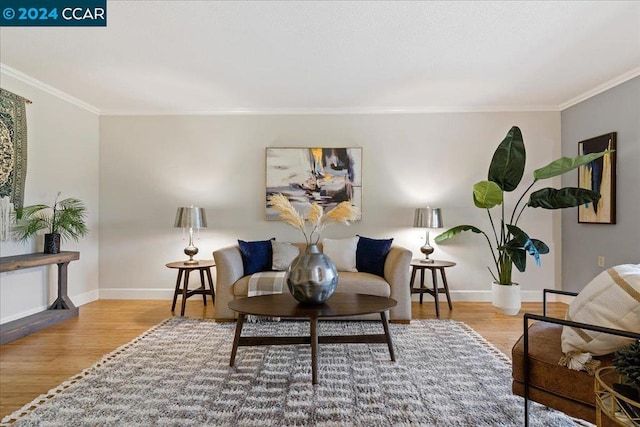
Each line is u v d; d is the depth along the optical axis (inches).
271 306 95.3
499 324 131.6
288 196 170.9
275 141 172.9
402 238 170.4
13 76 127.3
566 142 163.6
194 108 171.2
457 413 71.3
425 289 148.9
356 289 131.2
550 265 167.9
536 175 129.6
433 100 159.6
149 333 120.3
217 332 121.6
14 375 88.6
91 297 168.2
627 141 129.0
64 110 152.2
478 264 168.9
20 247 130.0
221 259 133.7
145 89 145.9
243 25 96.0
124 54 113.5
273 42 105.7
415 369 91.8
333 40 104.3
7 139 123.3
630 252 127.7
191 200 174.1
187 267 143.2
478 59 116.9
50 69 125.1
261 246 150.7
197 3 86.0
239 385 83.0
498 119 169.0
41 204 139.9
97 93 150.4
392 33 100.2
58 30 98.6
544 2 85.5
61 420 68.6
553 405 59.3
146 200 174.2
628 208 128.6
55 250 133.6
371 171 171.0
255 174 172.9
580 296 61.6
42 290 138.6
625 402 44.7
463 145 169.8
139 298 173.0
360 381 85.1
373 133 171.3
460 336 117.6
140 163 174.4
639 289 53.4
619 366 46.6
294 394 78.9
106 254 174.1
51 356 100.7
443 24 95.3
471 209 169.3
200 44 106.9
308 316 87.2
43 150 140.9
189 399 76.5
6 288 123.7
